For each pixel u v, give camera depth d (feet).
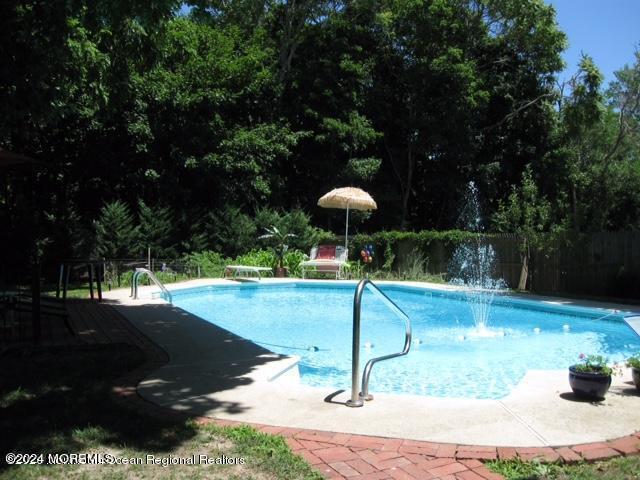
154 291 44.50
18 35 19.84
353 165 75.46
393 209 84.02
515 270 50.67
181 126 61.67
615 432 12.87
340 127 71.87
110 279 51.65
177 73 61.00
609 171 76.02
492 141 83.82
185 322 29.01
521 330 33.37
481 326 34.71
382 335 31.50
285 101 77.25
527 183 64.49
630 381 17.56
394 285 52.11
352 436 12.62
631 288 44.37
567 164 76.79
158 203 61.52
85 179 61.62
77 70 26.08
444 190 83.10
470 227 81.97
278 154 70.64
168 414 14.12
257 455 11.48
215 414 14.19
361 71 74.79
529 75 81.35
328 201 58.90
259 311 40.91
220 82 63.05
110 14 22.99
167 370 18.78
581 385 15.23
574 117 74.54
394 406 14.87
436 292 47.52
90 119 54.03
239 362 20.04
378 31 80.69
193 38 60.64
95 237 55.98
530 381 17.53
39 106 21.93
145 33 28.07
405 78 76.95
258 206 70.59
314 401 15.38
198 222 63.62
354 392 14.96
